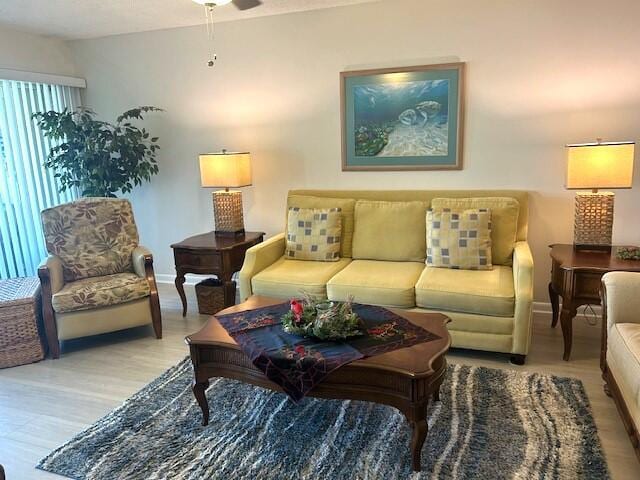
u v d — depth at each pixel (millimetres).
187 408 2479
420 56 3590
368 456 2053
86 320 3209
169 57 4309
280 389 2041
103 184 4277
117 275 3531
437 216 3297
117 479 1967
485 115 3529
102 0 3391
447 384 2615
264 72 4039
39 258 4434
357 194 3859
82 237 3592
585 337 3201
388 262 3527
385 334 2205
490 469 1943
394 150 3799
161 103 4445
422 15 3521
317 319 2184
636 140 3250
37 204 4387
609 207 3023
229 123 4258
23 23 3932
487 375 2705
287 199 3988
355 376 1958
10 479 1997
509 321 2785
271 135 4145
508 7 3326
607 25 3164
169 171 4570
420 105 3652
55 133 4070
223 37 4094
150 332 3578
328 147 3988
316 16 3781
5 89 4062
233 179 3922
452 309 2895
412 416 1892
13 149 4156
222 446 2156
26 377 2914
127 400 2586
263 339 2178
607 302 2355
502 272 3131
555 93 3352
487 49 3430
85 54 4590
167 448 2156
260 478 1942
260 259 3451
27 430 2350
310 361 1968
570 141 3383
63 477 2000
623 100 3225
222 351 2180
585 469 1926
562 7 3223
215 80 4211
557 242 3541
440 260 3240
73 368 3020
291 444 2152
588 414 2303
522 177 3539
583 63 3258
